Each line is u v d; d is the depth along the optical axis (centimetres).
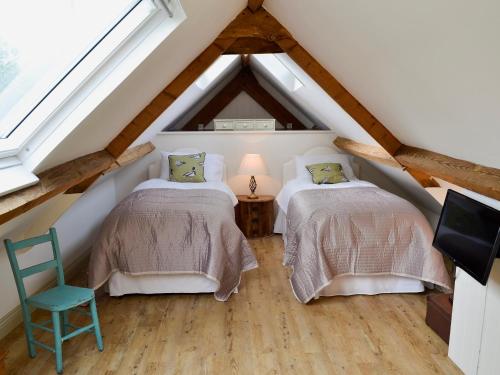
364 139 386
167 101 301
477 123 166
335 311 309
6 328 276
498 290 196
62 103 174
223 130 525
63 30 153
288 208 420
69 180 213
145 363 246
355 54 219
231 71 583
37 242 251
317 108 448
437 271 317
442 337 268
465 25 113
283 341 269
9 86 154
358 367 240
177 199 365
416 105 208
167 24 177
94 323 255
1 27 131
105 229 326
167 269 323
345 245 322
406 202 356
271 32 299
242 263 343
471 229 220
